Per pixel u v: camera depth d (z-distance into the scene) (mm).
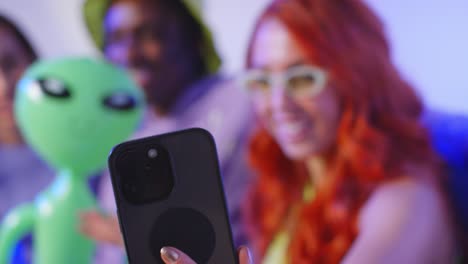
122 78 1103
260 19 1248
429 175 1122
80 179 1154
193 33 1326
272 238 1260
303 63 1196
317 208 1185
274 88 1228
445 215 1107
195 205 543
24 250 1347
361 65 1170
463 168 1105
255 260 1275
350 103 1169
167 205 542
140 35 1350
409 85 1155
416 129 1146
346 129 1166
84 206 1142
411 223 1089
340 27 1179
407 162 1137
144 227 539
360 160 1147
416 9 1146
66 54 1422
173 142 545
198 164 545
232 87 1290
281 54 1215
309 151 1207
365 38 1172
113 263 1358
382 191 1130
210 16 1307
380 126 1160
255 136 1270
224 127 1297
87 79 1061
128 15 1355
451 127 1122
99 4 1382
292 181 1252
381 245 1089
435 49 1138
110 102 1063
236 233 1294
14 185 1479
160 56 1339
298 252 1193
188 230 542
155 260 537
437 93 1141
